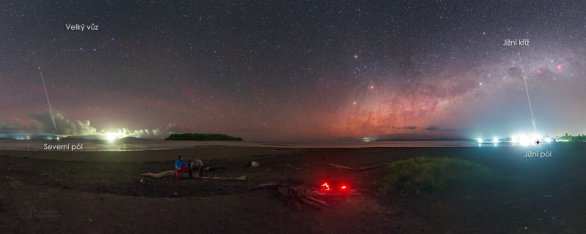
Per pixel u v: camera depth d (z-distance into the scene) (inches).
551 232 361.4
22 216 315.6
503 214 409.7
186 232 328.8
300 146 1028.5
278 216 375.9
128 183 482.0
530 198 451.8
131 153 844.0
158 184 483.8
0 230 288.2
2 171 515.5
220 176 567.2
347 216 390.0
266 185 465.7
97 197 382.6
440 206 432.1
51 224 310.3
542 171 575.2
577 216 393.1
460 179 508.7
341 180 537.3
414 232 362.0
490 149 818.8
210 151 910.4
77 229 309.1
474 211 418.6
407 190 476.4
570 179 522.0
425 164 564.1
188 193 443.8
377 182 520.7
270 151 910.4
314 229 356.5
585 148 801.6
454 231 366.6
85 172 551.2
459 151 799.7
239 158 772.0
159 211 361.4
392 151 848.3
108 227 319.6
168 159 738.2
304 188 449.4
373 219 387.2
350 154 821.2
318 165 675.4
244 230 342.3
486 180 519.8
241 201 406.6
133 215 346.9
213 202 398.0
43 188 403.9
